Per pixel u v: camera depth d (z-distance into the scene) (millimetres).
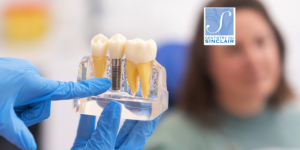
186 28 1604
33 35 1613
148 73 548
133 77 554
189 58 1567
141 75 541
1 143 1159
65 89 538
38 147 1452
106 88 548
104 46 574
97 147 569
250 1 1568
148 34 1615
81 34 1612
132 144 665
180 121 1560
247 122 1565
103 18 1613
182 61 1569
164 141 1504
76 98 555
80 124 726
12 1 1594
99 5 1603
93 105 595
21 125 496
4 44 1613
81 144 709
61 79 1610
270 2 1594
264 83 1555
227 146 1506
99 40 591
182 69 1569
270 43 1564
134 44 538
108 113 567
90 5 1601
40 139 1474
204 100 1562
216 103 1569
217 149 1493
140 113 545
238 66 1538
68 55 1614
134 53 537
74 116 1563
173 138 1517
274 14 1604
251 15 1557
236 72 1543
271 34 1574
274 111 1586
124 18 1615
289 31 1589
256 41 1545
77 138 723
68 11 1604
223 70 1559
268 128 1554
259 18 1570
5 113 489
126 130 723
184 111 1570
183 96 1575
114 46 561
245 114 1565
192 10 1598
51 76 1604
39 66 1614
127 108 561
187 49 1578
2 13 1601
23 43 1615
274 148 1508
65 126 1554
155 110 554
